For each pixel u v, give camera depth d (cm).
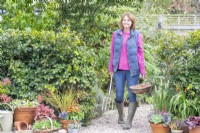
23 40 545
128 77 518
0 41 542
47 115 492
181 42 482
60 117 492
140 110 657
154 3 1705
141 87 499
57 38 527
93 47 750
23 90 535
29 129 475
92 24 736
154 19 1023
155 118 466
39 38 538
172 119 473
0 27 664
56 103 518
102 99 629
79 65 529
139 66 516
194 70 485
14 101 510
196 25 1875
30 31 548
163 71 517
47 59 535
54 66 529
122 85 526
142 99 727
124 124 525
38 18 695
